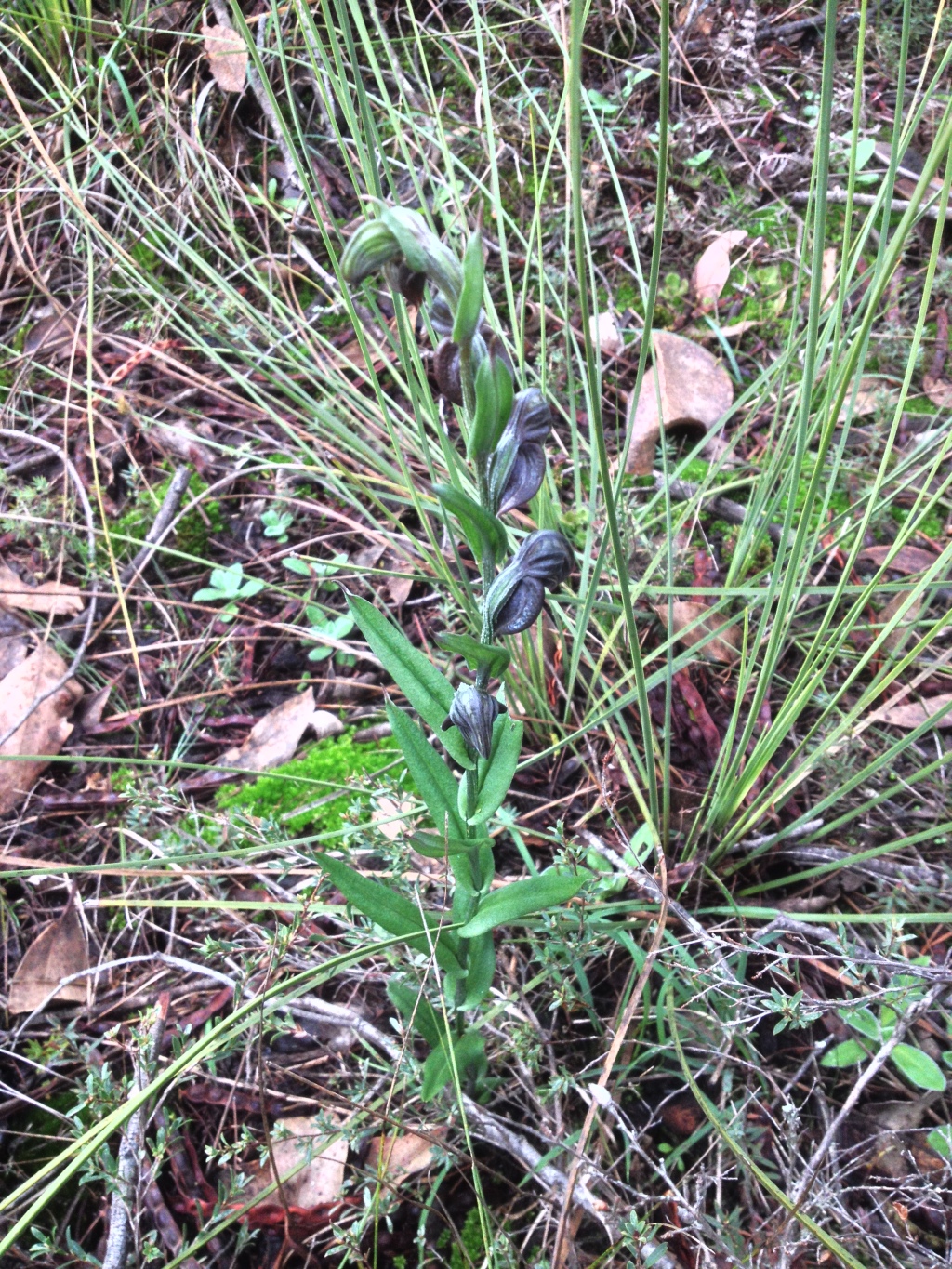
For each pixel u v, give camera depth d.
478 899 0.37
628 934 0.42
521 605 0.31
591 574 0.50
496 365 0.27
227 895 0.47
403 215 0.26
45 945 0.46
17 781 0.51
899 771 0.49
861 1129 0.41
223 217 0.63
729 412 0.52
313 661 0.56
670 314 0.66
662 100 0.30
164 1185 0.41
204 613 0.58
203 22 0.71
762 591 0.45
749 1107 0.41
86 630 0.56
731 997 0.40
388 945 0.36
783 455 0.46
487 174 0.69
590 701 0.51
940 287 0.63
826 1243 0.32
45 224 0.71
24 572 0.58
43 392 0.66
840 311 0.38
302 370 0.58
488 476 0.30
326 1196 0.40
